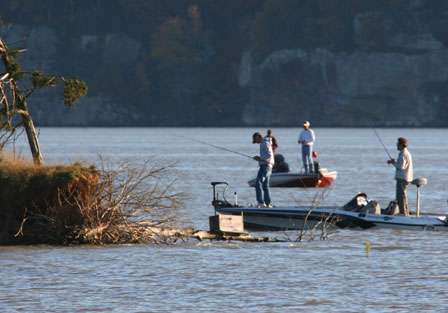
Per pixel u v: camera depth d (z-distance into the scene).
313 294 66.25
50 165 87.62
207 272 73.69
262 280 70.81
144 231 87.12
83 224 84.81
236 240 89.50
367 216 96.25
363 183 173.62
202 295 66.00
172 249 83.56
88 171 86.38
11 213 84.94
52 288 67.81
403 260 79.50
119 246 84.62
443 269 75.38
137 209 87.19
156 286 68.62
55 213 84.69
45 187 84.81
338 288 68.25
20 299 64.50
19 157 89.88
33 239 84.88
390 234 93.69
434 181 181.75
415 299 64.94
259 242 88.81
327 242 89.06
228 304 63.38
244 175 190.62
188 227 94.38
